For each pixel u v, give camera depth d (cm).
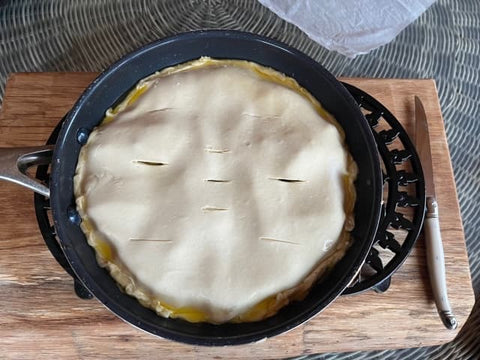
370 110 41
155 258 33
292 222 34
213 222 33
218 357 38
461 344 42
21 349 38
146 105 37
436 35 55
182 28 53
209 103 37
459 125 51
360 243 33
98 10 54
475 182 48
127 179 35
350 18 54
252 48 38
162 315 32
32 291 38
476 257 45
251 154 35
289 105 37
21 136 43
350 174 36
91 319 37
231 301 32
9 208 40
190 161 35
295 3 55
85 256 33
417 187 39
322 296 32
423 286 39
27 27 53
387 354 41
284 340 38
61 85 45
